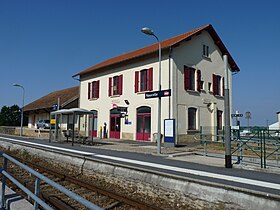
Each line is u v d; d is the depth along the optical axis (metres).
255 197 6.04
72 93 38.16
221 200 6.54
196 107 22.88
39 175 3.91
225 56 11.08
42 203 3.78
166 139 17.89
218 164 11.42
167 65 21.42
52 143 20.95
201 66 24.03
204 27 23.94
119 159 12.09
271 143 11.88
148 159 12.45
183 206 7.19
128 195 8.39
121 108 24.75
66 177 10.14
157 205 7.36
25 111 44.72
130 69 24.47
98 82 28.16
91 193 8.34
